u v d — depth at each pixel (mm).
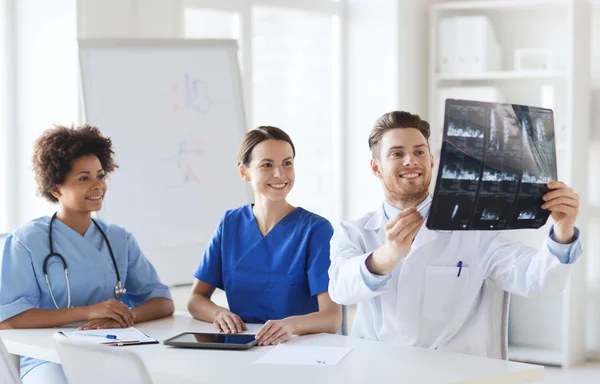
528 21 4250
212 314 2215
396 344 1883
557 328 3887
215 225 3162
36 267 2279
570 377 3625
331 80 4324
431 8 4141
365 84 4258
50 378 2170
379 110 4211
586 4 3867
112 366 1345
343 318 2293
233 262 2275
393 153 1899
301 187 4258
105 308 2166
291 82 4172
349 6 4293
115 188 3039
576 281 3832
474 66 4047
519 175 1679
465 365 1632
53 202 2412
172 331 2096
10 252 2271
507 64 4316
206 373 1596
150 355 1769
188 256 3127
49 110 3311
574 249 1753
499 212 1670
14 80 3402
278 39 4113
